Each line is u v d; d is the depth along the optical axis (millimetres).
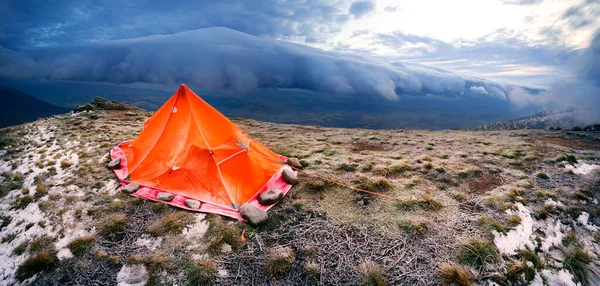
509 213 9383
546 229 8742
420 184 11641
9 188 11734
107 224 8680
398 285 6711
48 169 13234
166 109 12914
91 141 17234
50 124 21734
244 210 9172
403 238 8250
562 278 7016
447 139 19609
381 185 11203
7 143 18016
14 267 7449
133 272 7078
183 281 6816
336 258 7508
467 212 9578
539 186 11461
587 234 8625
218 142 11508
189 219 9008
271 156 13219
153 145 12266
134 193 10609
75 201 10289
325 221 9094
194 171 10805
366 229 8680
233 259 7496
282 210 9758
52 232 8602
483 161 14359
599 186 11312
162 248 7855
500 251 7711
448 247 7848
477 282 6809
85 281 6852
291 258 7406
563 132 23875
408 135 21766
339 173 12633
